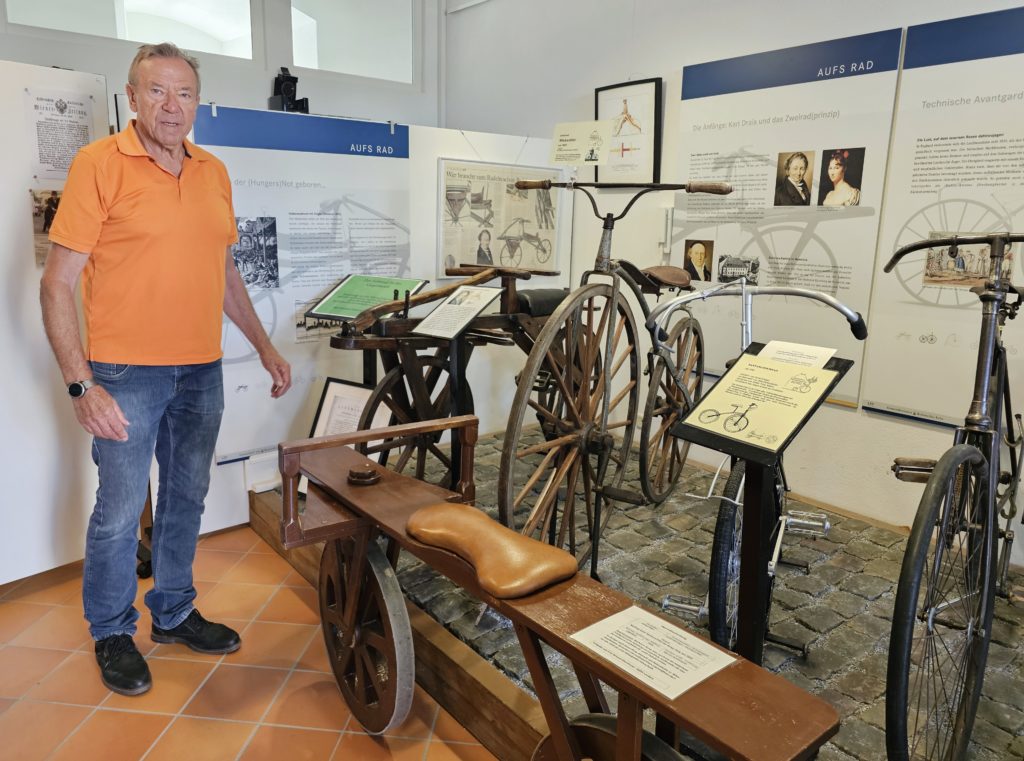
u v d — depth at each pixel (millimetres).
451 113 5141
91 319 1950
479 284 2820
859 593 2590
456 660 2064
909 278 2932
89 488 2713
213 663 2307
